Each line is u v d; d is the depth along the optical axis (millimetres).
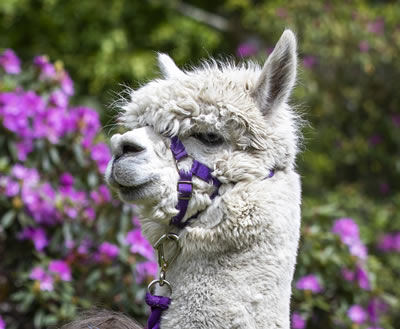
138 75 12578
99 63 12719
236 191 3672
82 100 11836
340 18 12180
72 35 13281
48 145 7078
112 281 6926
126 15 13398
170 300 3678
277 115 3898
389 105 12773
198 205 3709
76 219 6949
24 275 6746
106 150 7312
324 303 7277
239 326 3539
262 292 3596
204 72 4012
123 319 4281
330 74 12344
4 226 6633
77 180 7230
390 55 12273
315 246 7496
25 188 6762
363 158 12734
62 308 6562
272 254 3643
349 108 12523
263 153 3783
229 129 3773
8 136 7051
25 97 7074
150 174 3643
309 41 11938
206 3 14258
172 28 13148
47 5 13000
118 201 7078
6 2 12742
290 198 3779
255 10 12680
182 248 3705
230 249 3650
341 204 10953
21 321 6973
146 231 3910
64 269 6668
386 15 12594
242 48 12523
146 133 3750
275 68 3861
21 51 13305
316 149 12367
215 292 3588
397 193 12281
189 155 3758
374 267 8055
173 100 3764
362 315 7402
